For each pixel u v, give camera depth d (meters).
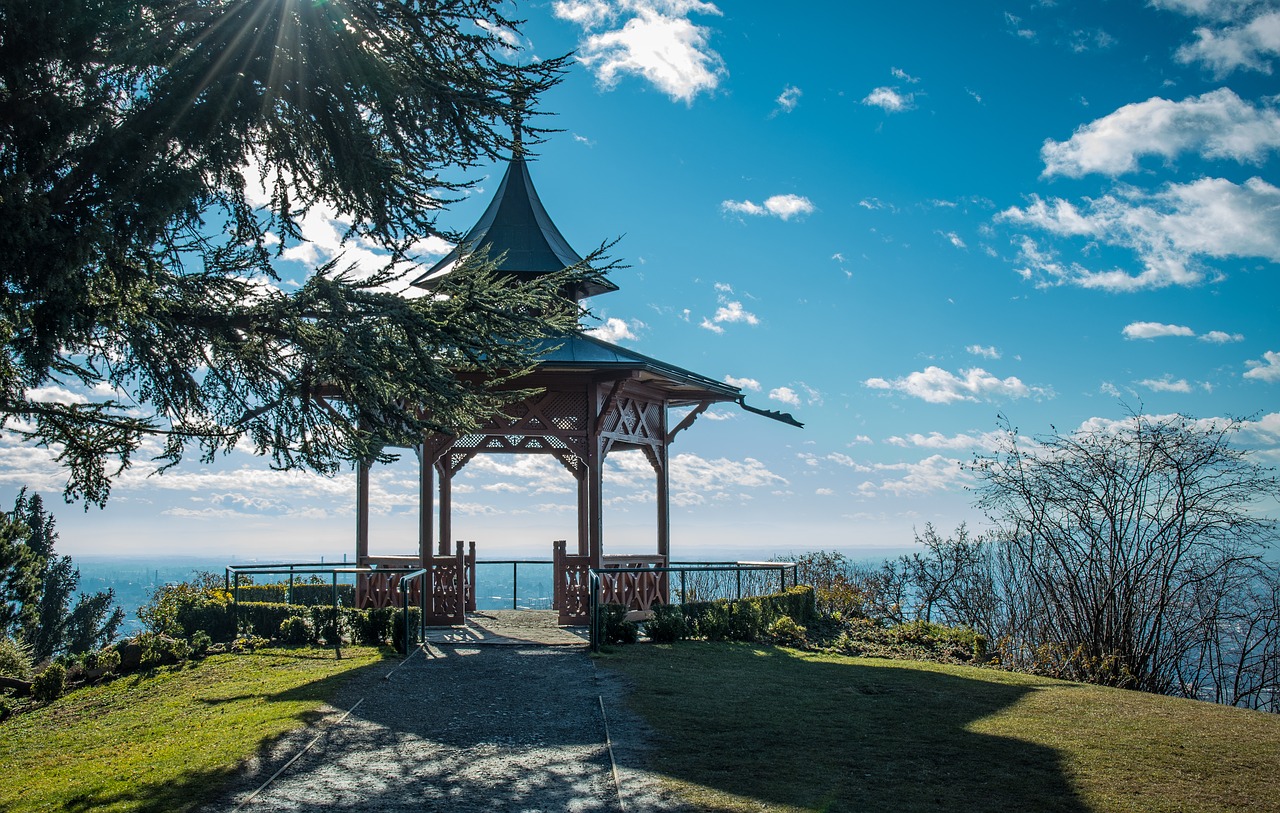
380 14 7.56
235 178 8.07
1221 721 7.95
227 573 12.62
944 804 5.63
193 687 9.35
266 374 8.49
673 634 11.77
